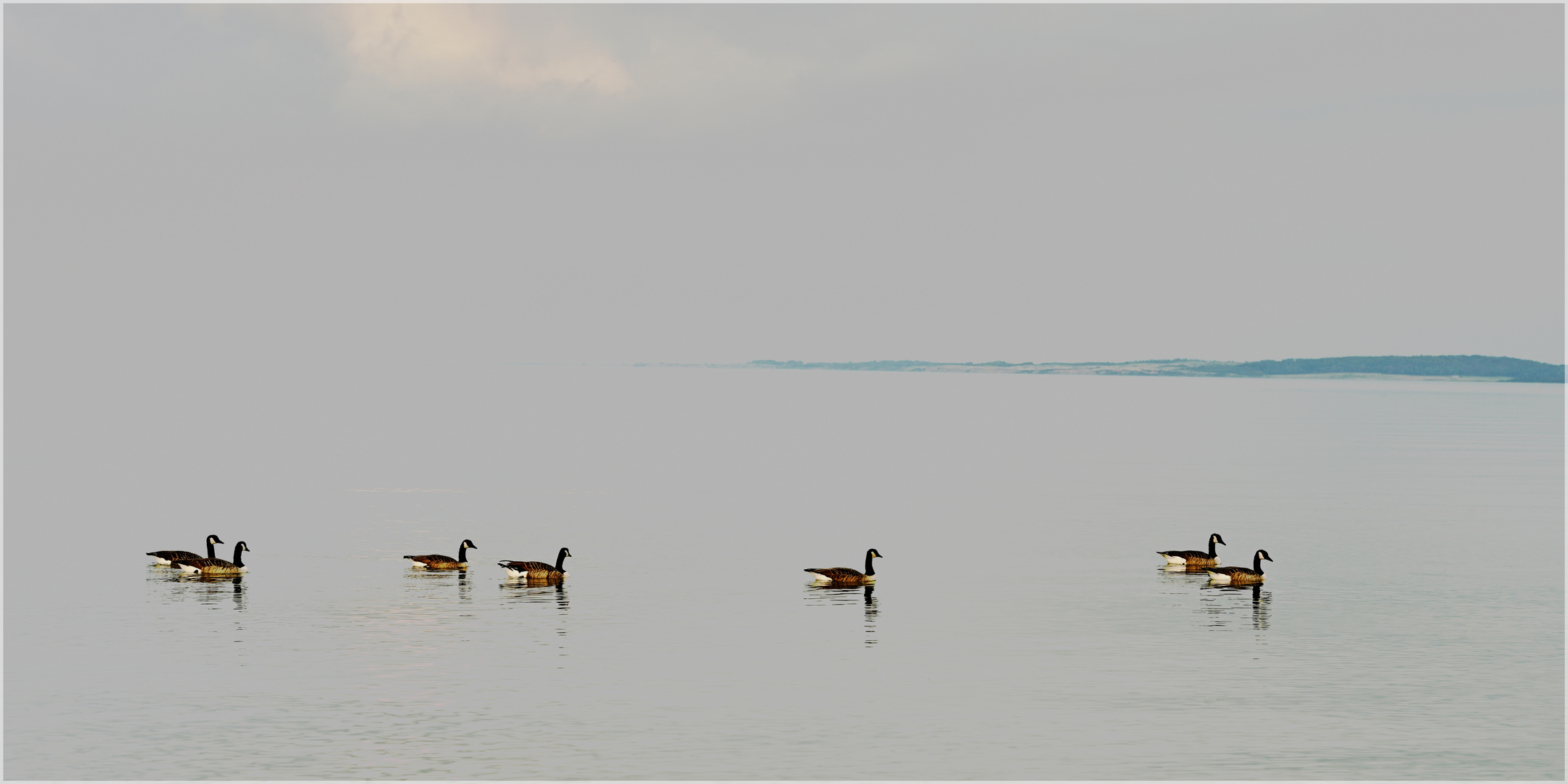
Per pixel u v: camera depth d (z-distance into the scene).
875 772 50.75
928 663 65.00
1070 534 108.75
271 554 95.75
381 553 96.44
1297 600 80.69
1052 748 53.22
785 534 108.19
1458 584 86.38
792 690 60.47
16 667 62.81
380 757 51.59
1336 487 149.75
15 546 98.44
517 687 60.31
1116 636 70.88
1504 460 191.38
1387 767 51.50
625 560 94.38
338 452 188.75
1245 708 58.25
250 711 56.75
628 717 56.41
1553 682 62.31
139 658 64.56
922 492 141.25
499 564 86.06
